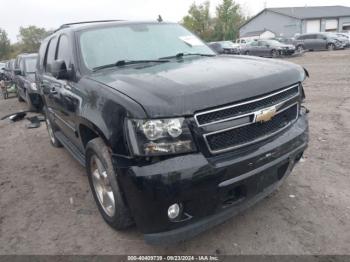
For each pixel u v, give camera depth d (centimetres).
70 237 344
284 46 2592
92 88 330
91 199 420
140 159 264
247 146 289
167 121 259
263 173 294
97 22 471
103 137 301
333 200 375
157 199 259
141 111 260
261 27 6147
